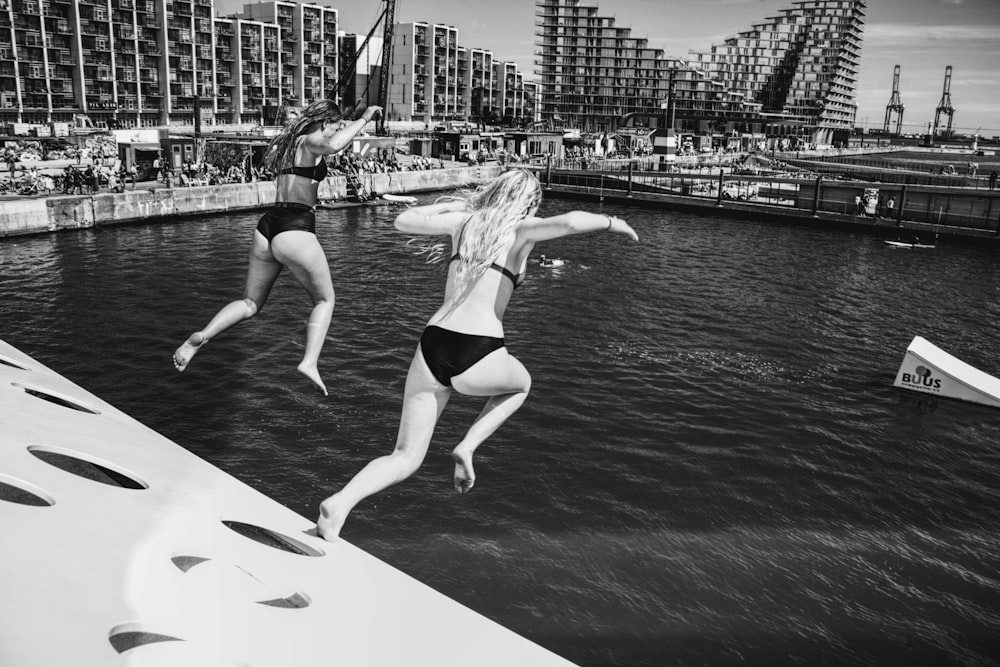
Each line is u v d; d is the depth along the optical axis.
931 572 18.95
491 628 5.02
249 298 5.38
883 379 33.19
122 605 3.90
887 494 22.84
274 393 28.12
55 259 50.12
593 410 27.83
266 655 3.87
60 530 4.59
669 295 47.50
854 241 72.94
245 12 162.00
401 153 115.81
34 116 117.56
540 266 54.62
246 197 74.38
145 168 76.56
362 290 44.72
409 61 182.75
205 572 4.66
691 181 110.06
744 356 35.69
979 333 42.56
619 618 16.77
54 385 9.44
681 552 19.25
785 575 18.53
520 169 4.25
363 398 28.09
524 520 20.30
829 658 15.85
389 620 4.71
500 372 4.07
